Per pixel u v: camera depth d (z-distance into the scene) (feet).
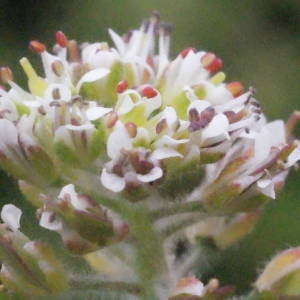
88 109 0.15
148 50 0.17
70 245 0.15
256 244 0.22
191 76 0.16
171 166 0.15
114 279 0.16
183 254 0.17
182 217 0.16
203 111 0.15
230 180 0.16
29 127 0.15
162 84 0.16
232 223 0.17
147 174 0.15
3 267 0.16
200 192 0.16
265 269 0.16
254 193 0.15
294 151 0.16
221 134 0.15
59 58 0.16
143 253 0.16
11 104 0.16
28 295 0.16
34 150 0.15
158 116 0.15
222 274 0.22
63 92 0.15
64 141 0.15
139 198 0.15
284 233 0.23
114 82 0.16
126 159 0.15
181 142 0.15
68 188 0.15
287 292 0.16
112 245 0.16
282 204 0.23
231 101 0.16
